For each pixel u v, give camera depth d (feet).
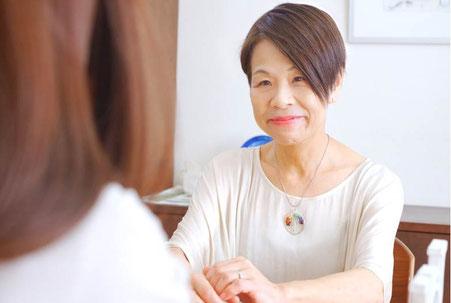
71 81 1.15
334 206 4.17
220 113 8.73
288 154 4.24
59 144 1.15
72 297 1.18
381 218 3.91
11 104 1.11
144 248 1.29
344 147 4.39
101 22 1.29
